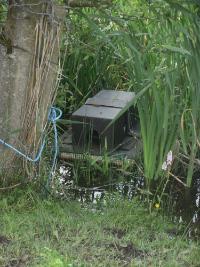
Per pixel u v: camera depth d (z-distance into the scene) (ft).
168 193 23.89
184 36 19.67
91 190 23.95
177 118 20.63
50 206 20.58
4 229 18.74
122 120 26.86
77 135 26.05
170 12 20.57
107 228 19.74
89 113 26.11
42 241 18.35
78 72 30.09
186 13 19.21
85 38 26.35
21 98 20.76
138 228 19.93
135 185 24.30
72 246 18.25
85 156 25.39
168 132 21.16
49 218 19.61
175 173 24.89
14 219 19.36
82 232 19.12
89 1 20.26
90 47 25.76
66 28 23.09
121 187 24.18
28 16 20.17
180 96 20.89
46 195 21.40
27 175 21.27
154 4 20.99
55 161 23.25
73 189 23.84
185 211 22.89
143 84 20.45
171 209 22.75
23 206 20.34
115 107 27.04
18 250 17.66
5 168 21.04
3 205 20.10
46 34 20.44
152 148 21.29
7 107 20.80
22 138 21.02
